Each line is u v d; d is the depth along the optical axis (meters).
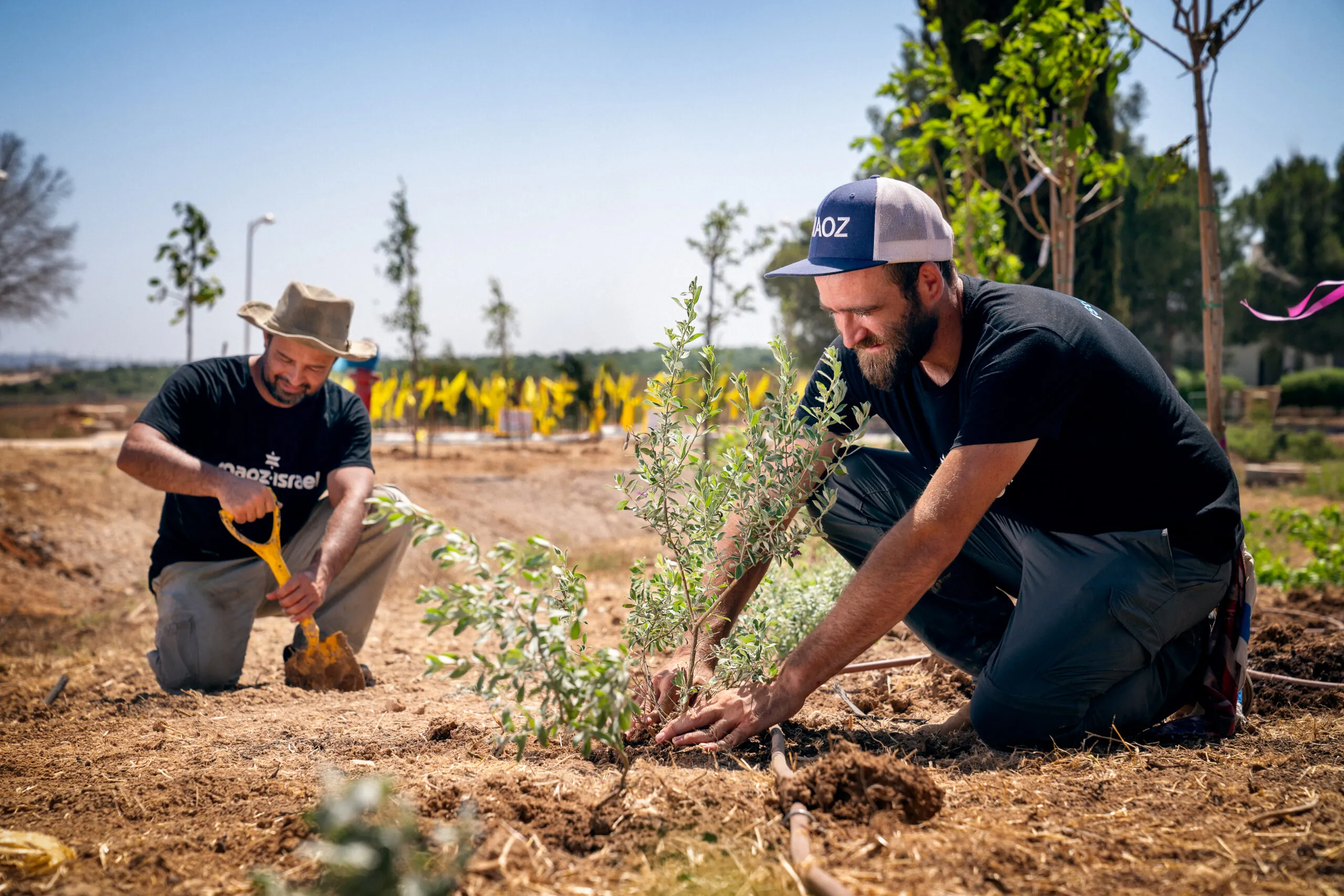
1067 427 2.31
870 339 2.35
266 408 3.75
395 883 1.25
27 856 1.70
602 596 5.73
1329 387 30.64
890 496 2.88
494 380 22.72
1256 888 1.52
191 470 3.35
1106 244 12.27
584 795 1.94
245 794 2.10
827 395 2.37
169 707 3.26
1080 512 2.43
